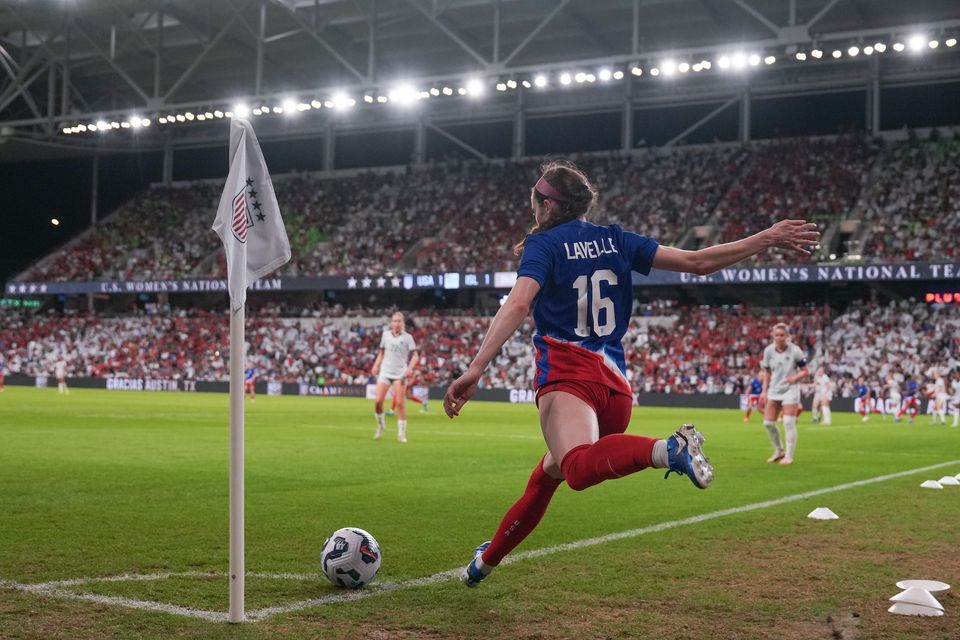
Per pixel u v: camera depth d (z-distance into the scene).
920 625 4.83
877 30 33.50
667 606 5.20
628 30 44.84
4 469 12.35
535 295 4.06
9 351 56.06
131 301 60.31
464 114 56.53
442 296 54.31
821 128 49.66
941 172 44.84
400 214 54.72
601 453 3.63
